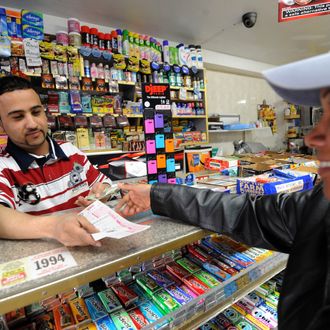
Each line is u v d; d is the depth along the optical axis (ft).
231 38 12.67
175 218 2.59
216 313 3.22
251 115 17.78
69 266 1.77
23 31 7.93
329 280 1.29
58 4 8.73
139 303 2.98
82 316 2.76
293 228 1.95
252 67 16.42
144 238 2.20
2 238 2.26
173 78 11.57
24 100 3.76
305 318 1.35
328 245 1.38
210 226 2.38
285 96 1.04
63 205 4.44
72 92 8.95
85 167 4.99
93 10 9.25
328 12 5.39
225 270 3.50
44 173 4.37
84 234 1.90
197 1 9.08
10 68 7.68
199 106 12.73
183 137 12.02
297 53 15.55
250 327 3.84
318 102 1.04
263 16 10.46
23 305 1.56
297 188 3.53
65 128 9.04
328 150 1.02
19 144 4.13
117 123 9.98
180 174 4.66
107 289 3.21
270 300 4.33
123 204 2.81
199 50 12.57
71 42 8.89
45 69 8.30
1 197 3.30
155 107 3.62
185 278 3.37
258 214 2.17
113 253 1.95
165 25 10.85
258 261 3.71
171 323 2.83
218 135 15.81
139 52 10.52
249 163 5.28
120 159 6.37
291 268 1.56
